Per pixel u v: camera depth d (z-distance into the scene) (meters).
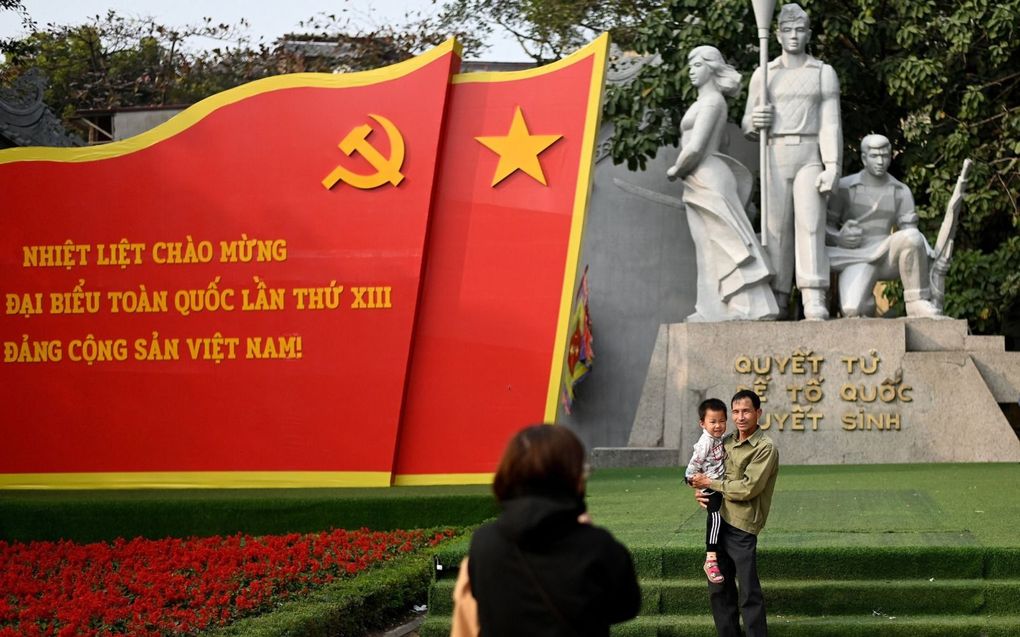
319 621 8.71
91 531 13.11
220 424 13.91
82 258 14.29
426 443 13.57
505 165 13.62
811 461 17.41
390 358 13.62
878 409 17.36
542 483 4.02
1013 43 19.83
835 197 18.70
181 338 14.06
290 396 13.82
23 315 14.34
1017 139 19.84
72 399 14.20
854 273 18.33
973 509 11.41
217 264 14.05
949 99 20.61
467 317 13.59
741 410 7.96
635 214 21.98
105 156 14.36
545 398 13.36
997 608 8.76
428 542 12.02
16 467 14.23
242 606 8.98
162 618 8.76
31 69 22.38
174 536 13.02
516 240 13.56
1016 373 17.34
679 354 18.02
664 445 18.06
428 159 13.69
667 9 20.59
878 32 20.38
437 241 13.72
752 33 20.25
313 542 11.80
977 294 20.03
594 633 3.96
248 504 12.99
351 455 13.61
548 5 22.91
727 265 18.17
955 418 17.20
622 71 22.05
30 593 9.99
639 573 9.32
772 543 9.55
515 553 3.98
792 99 18.31
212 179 14.16
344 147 13.89
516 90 13.72
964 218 20.14
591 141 13.49
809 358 17.52
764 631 7.88
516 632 3.94
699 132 18.31
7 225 14.43
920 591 8.85
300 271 13.89
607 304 21.97
